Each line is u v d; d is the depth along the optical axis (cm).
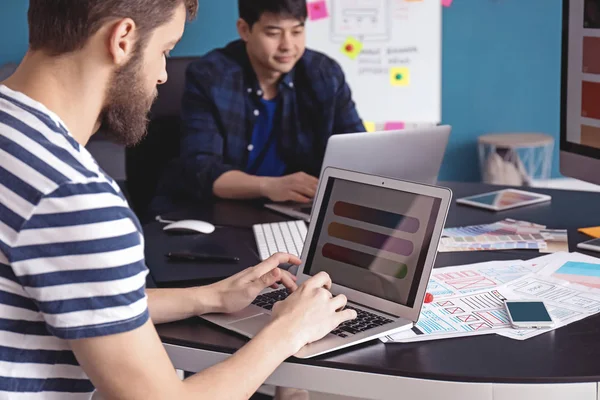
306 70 246
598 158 169
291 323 113
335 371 111
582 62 172
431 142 188
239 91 241
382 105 396
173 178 228
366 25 387
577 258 153
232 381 103
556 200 201
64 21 93
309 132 246
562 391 104
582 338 117
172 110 254
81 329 88
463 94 407
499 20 400
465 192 214
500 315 126
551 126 412
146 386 93
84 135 99
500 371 107
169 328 125
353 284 132
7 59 353
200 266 156
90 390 99
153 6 96
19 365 93
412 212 128
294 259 136
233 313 129
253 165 244
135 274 91
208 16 382
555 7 400
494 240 164
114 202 89
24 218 86
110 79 98
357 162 179
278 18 227
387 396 109
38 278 87
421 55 391
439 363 110
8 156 88
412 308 124
